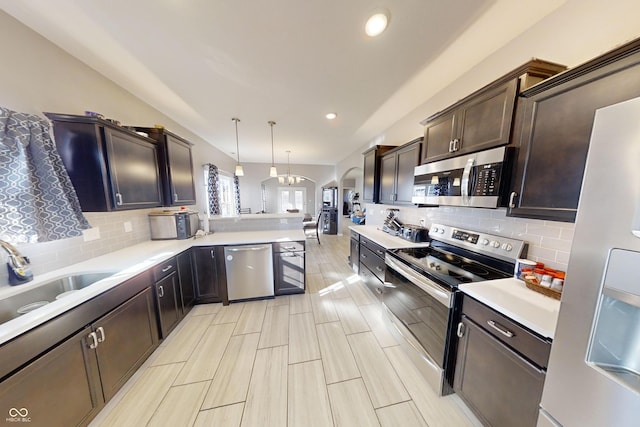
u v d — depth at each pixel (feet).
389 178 9.54
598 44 3.71
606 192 1.96
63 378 3.53
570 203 3.23
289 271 9.25
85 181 5.26
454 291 4.28
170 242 8.36
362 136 13.48
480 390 3.88
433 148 6.30
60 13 4.32
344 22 4.52
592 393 2.16
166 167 7.71
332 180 26.48
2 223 3.99
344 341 6.56
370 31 4.77
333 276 11.64
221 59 5.78
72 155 5.13
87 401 3.93
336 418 4.33
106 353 4.35
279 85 7.10
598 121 2.01
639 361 1.95
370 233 9.95
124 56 5.68
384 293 7.39
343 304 8.71
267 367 5.58
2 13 4.28
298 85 7.11
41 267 4.91
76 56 5.69
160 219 8.63
